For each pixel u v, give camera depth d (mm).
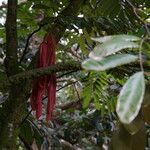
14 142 1894
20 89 1899
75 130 4453
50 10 2691
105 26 2092
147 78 1213
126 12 2359
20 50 3740
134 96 932
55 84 1801
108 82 2709
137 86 945
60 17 2043
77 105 4617
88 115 4379
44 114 3475
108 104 2883
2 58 3594
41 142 2920
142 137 1276
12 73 1975
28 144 2623
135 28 2234
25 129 2586
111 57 996
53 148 3846
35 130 2746
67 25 2023
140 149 1276
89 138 4590
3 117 1912
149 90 1185
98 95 2789
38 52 1905
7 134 1872
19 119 1924
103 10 2576
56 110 4578
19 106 1905
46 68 1593
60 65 1574
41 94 1776
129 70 1563
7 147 1855
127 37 1070
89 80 2695
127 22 2229
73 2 2184
